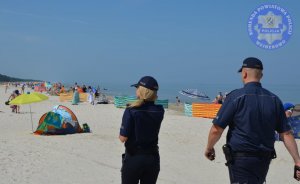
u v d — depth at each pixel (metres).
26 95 17.47
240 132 4.12
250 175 4.09
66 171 8.82
